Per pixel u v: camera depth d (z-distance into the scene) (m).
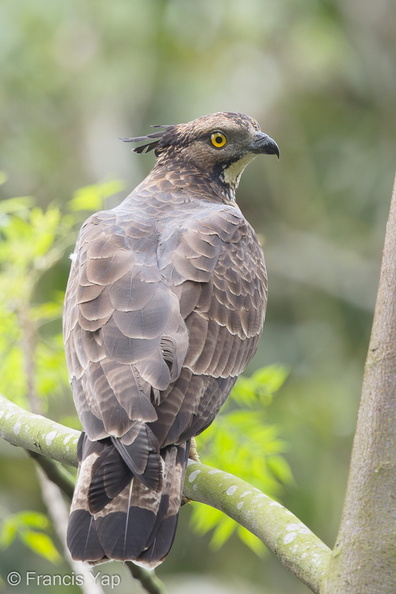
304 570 5.83
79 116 19.08
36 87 18.75
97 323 6.75
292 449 16.78
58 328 15.45
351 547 5.59
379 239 19.89
